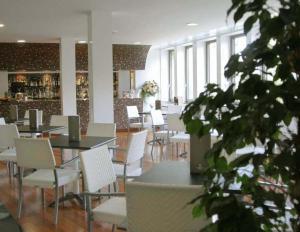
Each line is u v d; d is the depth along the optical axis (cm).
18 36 979
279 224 113
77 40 1080
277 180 116
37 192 530
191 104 120
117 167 426
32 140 371
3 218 166
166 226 198
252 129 103
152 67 1338
